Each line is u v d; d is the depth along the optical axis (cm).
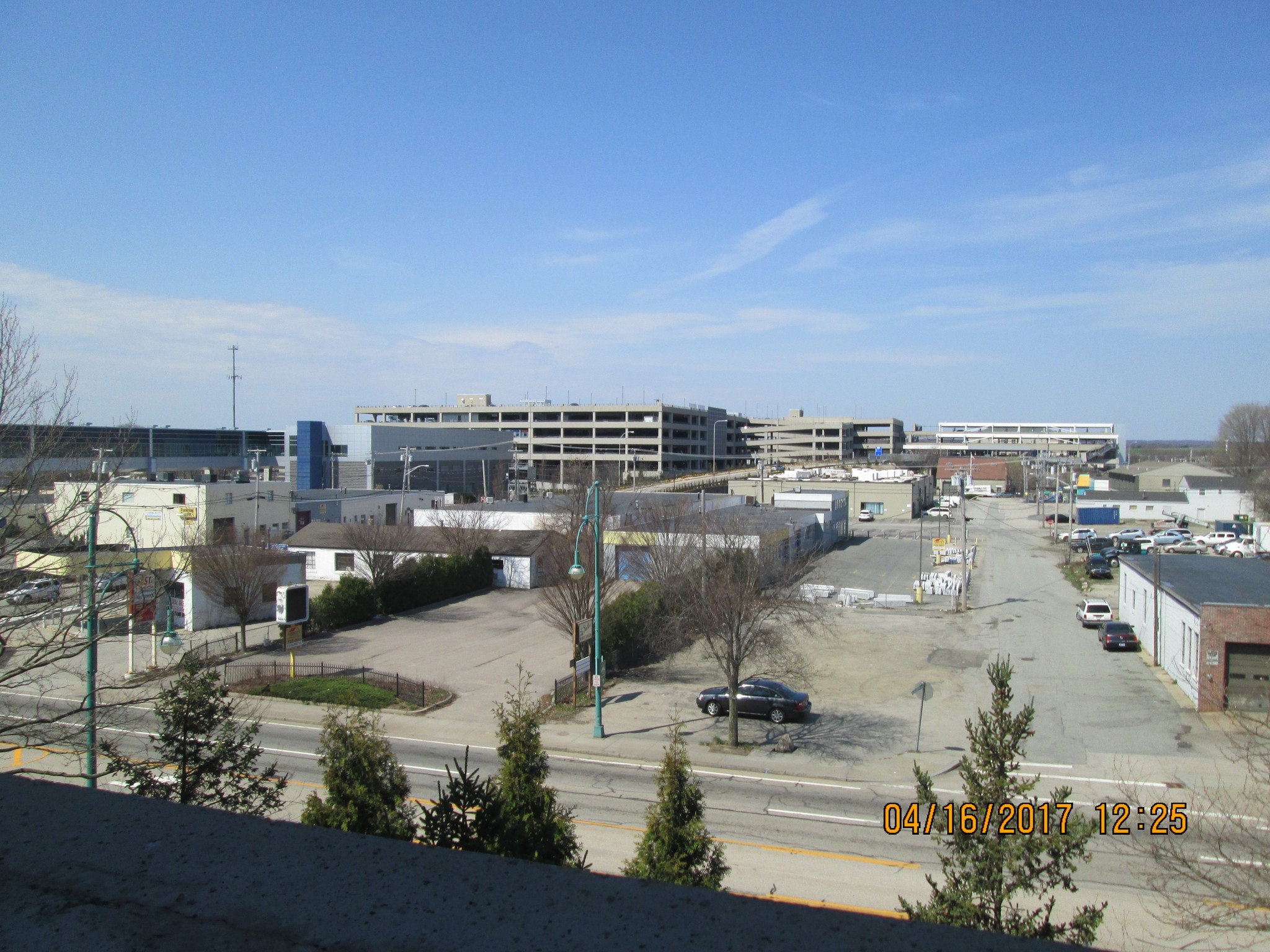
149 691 2639
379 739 1028
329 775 981
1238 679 2545
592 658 2980
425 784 1916
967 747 2258
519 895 239
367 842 274
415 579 4350
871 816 1772
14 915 217
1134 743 2272
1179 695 2748
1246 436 10931
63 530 2117
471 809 862
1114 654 3369
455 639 3625
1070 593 4866
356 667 3125
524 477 11875
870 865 1520
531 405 13925
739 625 2311
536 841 884
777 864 1520
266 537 4369
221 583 3288
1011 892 809
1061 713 2567
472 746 2253
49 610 1650
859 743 2302
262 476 8312
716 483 10419
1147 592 3356
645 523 4278
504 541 5028
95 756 1243
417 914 224
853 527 8431
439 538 5019
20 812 286
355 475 8300
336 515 6009
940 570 5659
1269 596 2784
